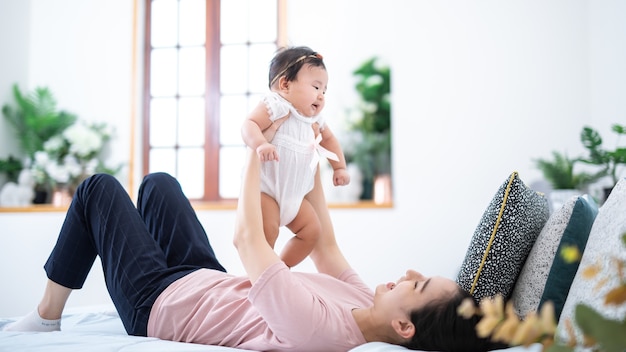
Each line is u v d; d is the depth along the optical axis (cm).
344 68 452
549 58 417
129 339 122
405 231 418
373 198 452
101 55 473
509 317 51
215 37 483
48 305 150
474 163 419
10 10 461
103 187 153
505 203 126
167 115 484
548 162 366
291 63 167
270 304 114
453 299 114
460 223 416
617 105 368
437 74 431
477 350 113
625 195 102
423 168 424
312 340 115
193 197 474
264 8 481
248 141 148
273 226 163
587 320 47
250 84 477
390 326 119
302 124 168
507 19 425
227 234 430
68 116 463
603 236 101
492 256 125
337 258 163
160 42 490
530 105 416
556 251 118
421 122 429
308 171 167
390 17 445
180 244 167
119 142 465
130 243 147
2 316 417
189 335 132
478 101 423
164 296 139
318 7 455
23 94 470
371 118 455
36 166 444
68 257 151
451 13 434
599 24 393
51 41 477
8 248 424
